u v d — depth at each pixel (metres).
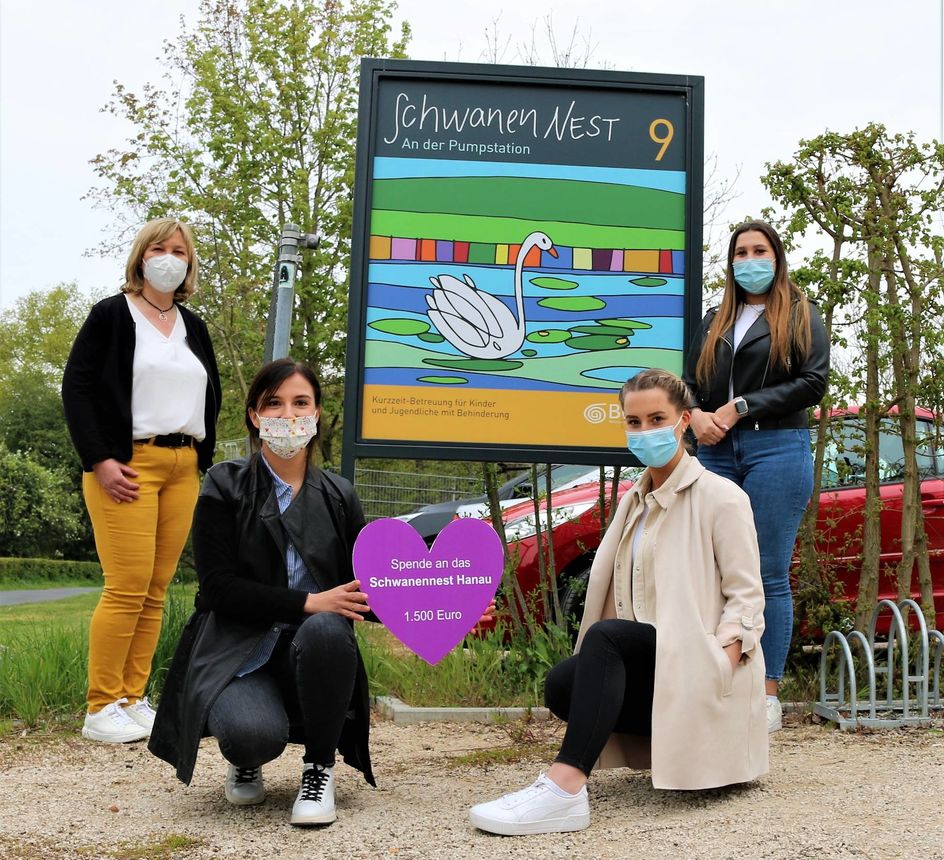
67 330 56.69
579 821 3.17
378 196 5.40
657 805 3.43
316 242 6.57
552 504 6.66
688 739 3.27
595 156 5.48
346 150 19.78
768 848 2.89
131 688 4.82
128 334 4.67
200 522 3.50
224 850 3.08
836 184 5.29
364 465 10.23
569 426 5.39
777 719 4.66
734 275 4.75
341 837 3.18
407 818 3.38
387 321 5.36
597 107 5.50
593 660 3.28
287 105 19.80
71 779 4.00
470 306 5.39
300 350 19.83
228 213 19.17
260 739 3.25
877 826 3.08
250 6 19.66
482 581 3.80
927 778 3.71
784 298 4.67
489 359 5.38
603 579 3.64
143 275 4.76
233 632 3.43
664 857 2.87
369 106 5.42
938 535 6.26
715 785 3.31
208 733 3.46
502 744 4.59
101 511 4.64
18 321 56.75
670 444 3.47
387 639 6.54
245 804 3.57
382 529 3.71
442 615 3.77
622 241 5.47
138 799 3.70
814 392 4.57
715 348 4.77
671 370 5.44
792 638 5.35
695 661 3.30
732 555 3.44
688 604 3.36
